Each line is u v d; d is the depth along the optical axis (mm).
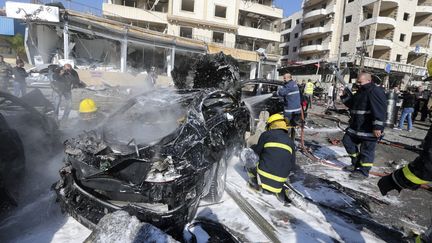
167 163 2436
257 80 6430
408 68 33219
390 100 10773
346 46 38594
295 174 4891
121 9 25953
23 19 13250
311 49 42156
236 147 4699
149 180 2363
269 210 3514
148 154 2477
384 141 8172
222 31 29672
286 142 3373
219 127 3643
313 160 5824
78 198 2654
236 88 6520
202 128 3131
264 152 3447
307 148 6750
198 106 3416
